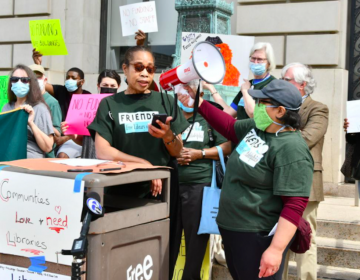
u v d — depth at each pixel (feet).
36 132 13.96
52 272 8.36
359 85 22.93
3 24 27.37
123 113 10.16
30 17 27.02
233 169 9.94
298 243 10.01
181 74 9.91
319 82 21.77
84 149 15.53
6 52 27.32
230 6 23.00
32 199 8.43
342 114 21.74
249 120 10.50
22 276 8.69
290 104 9.41
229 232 9.93
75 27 26.53
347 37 23.03
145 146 10.18
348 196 21.35
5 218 8.71
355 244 16.67
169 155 10.46
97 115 10.30
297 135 9.61
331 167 21.65
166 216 9.49
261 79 14.43
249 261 9.70
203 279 14.11
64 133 15.57
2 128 13.52
